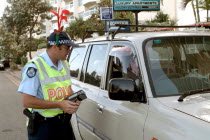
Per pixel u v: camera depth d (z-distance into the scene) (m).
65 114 2.96
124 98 2.46
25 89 2.75
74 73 4.54
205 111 2.07
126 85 2.44
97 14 18.88
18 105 10.62
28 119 3.07
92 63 3.90
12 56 33.88
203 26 3.54
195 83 2.64
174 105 2.27
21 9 30.33
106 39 3.61
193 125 1.96
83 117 3.71
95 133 3.30
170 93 2.49
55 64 2.94
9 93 14.19
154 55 2.73
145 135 2.30
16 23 31.02
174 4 24.38
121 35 3.34
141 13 25.66
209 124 1.90
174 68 2.69
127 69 2.91
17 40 35.38
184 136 1.95
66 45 2.85
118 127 2.74
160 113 2.26
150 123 2.28
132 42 2.91
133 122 2.50
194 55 2.85
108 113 2.97
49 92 2.84
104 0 18.42
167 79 2.59
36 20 31.84
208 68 2.80
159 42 2.84
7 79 22.89
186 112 2.12
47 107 2.79
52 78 2.86
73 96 2.82
